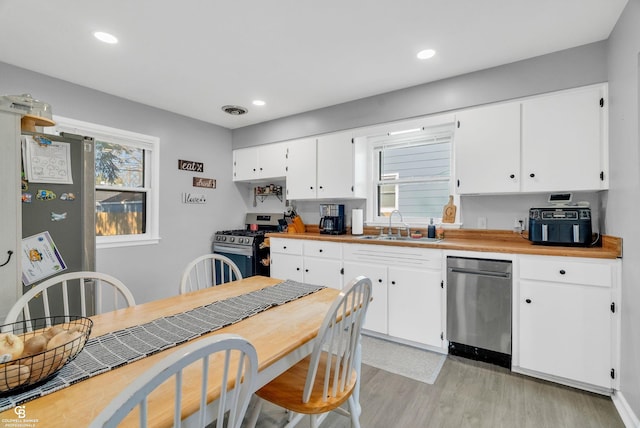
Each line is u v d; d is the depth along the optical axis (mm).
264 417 1755
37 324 1906
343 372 1260
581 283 1963
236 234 3982
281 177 4086
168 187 3688
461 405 1851
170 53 2365
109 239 3221
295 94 3203
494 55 2410
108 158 3238
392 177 3504
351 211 3707
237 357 988
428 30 2082
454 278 2418
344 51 2352
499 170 2488
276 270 3580
